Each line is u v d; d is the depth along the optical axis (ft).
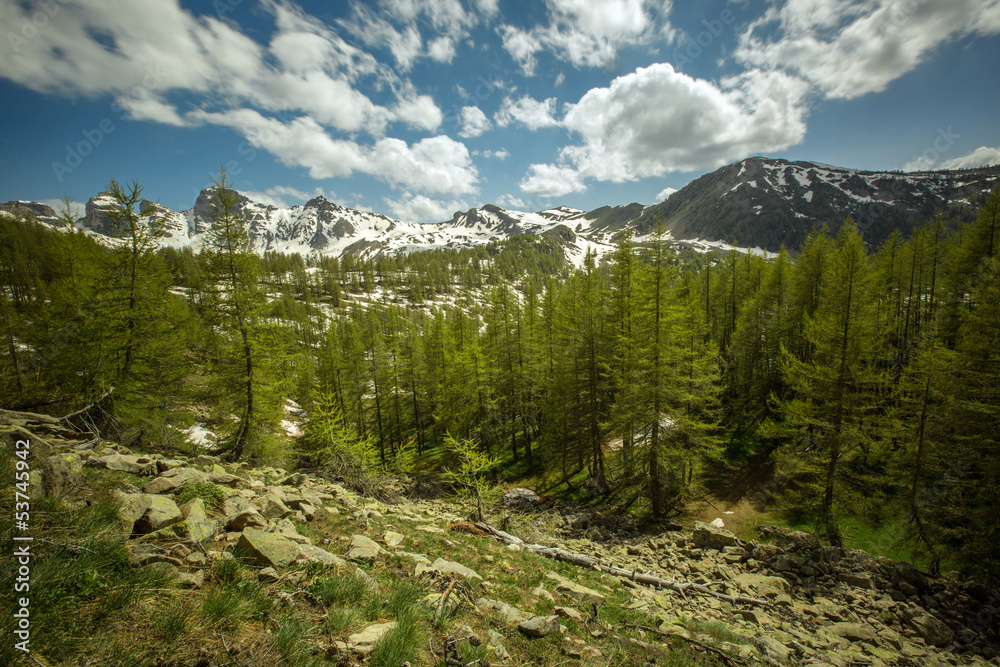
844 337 61.67
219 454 58.75
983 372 51.75
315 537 26.08
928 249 109.91
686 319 87.04
